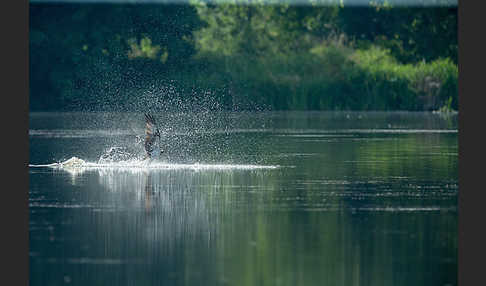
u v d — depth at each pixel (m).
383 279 14.83
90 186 24.67
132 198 22.48
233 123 52.97
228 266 15.60
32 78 70.62
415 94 69.62
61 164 30.44
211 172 28.11
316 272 15.22
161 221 19.42
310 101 68.94
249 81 69.00
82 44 71.12
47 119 57.56
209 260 16.02
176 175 27.36
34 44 70.62
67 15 71.81
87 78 68.88
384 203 21.70
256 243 17.36
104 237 17.80
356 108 69.44
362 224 19.11
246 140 40.12
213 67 71.12
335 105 69.25
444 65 71.94
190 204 21.56
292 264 15.70
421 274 15.12
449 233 18.20
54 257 16.30
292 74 71.50
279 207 21.16
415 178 26.25
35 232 18.25
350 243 17.36
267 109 68.06
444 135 43.09
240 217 19.86
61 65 70.62
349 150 35.16
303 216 19.97
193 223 19.16
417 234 18.09
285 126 50.16
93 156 33.19
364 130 46.72
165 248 16.97
